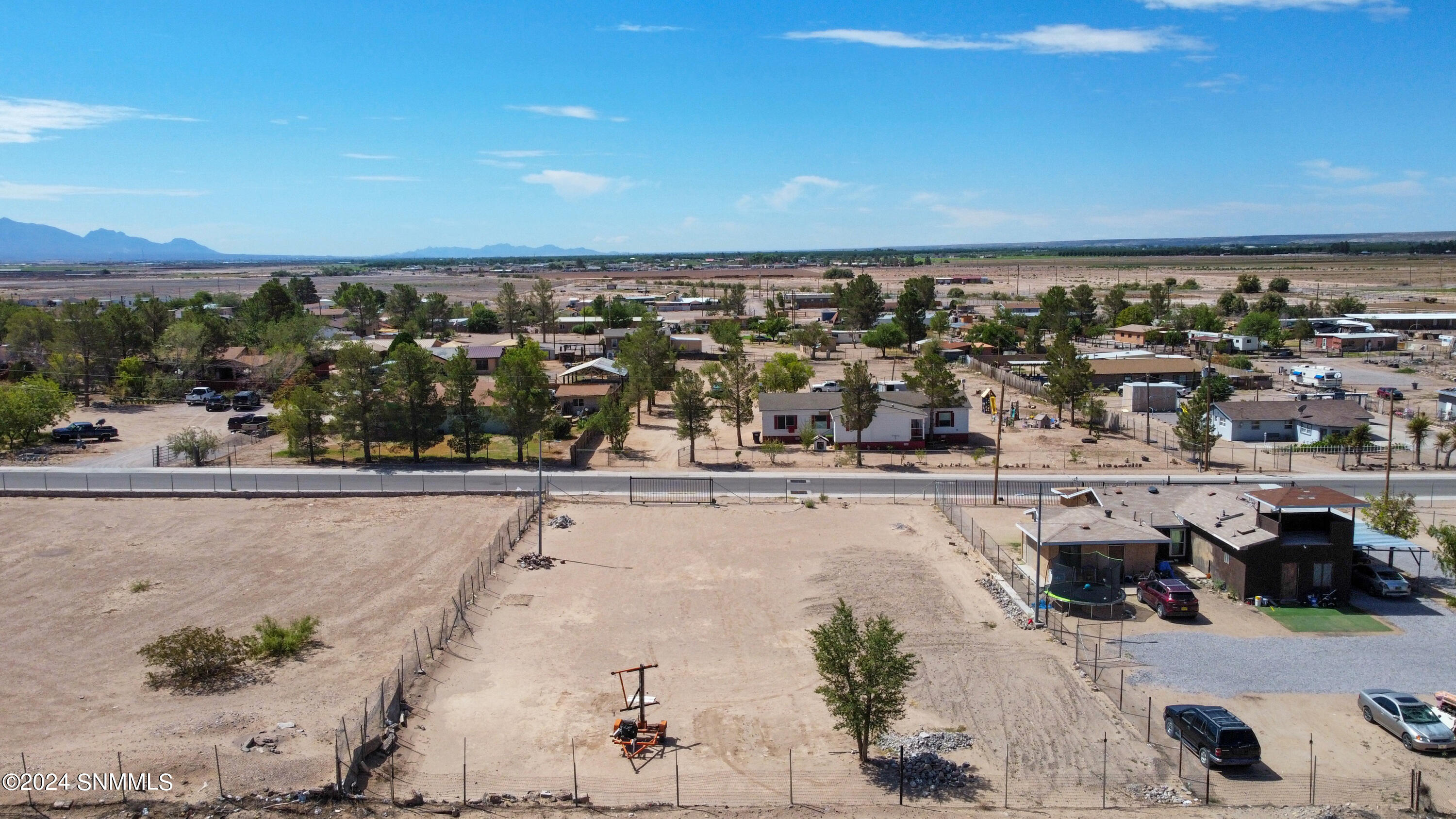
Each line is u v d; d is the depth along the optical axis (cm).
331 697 3516
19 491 6556
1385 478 7156
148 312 13912
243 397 10400
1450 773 3050
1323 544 4553
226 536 5662
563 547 5478
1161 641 4125
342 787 2841
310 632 4078
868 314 18938
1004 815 2777
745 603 4588
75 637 4116
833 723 3384
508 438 8906
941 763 3077
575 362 14750
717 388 10731
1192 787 2956
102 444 8550
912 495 6725
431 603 4547
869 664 3019
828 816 2759
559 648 4050
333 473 7319
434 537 5638
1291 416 8888
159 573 4984
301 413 7850
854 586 4772
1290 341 16175
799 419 8769
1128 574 4881
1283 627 4272
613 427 8081
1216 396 10225
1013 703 3528
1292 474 7388
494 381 8944
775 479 7200
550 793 2902
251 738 3153
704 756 3152
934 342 15325
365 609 4469
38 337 11694
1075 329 18150
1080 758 3138
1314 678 3750
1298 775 3039
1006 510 6284
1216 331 16412
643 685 3303
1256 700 3562
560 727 3353
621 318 17975
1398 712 3278
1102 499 5453
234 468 7475
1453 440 7881
